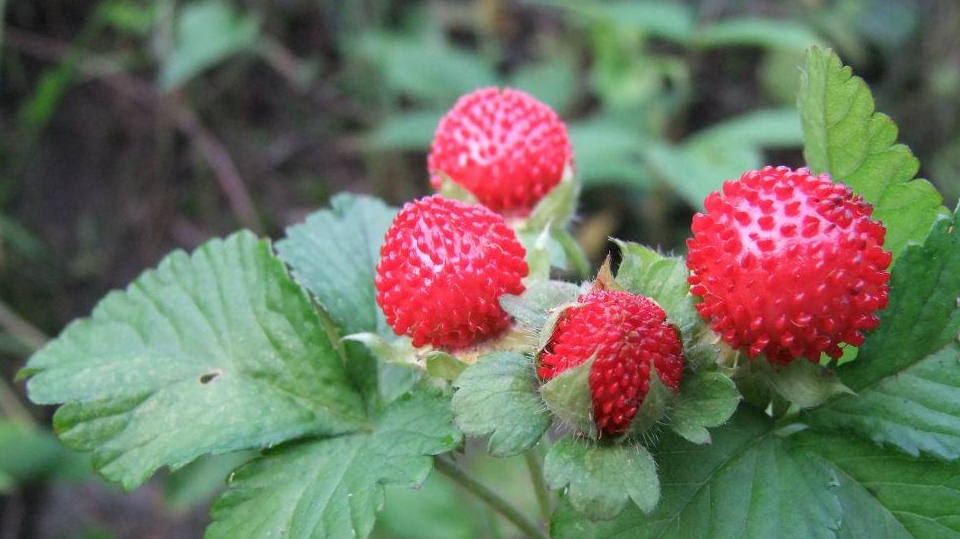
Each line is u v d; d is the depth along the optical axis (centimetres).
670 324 7
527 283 8
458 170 9
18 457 16
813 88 8
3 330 19
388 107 22
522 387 7
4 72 21
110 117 22
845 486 7
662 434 7
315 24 23
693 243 7
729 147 17
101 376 9
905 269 7
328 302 9
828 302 7
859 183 8
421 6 23
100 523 18
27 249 20
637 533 7
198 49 19
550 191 9
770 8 23
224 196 21
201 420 8
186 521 18
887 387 7
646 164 19
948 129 22
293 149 22
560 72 21
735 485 7
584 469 6
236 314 9
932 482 7
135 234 21
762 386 7
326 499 7
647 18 18
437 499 15
